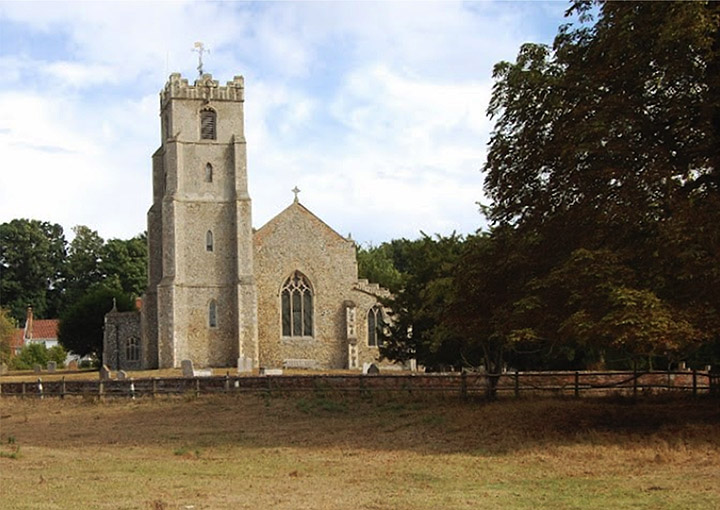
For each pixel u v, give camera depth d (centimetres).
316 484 1938
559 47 2969
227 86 7438
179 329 7094
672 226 2386
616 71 2672
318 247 7450
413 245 4688
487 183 3089
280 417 3472
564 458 2234
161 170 7681
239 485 1927
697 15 2372
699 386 3472
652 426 2670
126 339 7656
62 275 13462
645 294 2302
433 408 3394
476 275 3030
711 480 1848
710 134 2589
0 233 13000
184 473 2127
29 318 12194
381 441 2752
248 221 7231
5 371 8106
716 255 2347
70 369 9525
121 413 3847
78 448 2772
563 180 2830
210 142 7375
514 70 3012
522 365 4888
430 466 2198
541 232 2853
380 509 1620
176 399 4125
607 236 2652
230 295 7256
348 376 3975
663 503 1634
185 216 7244
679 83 2656
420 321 4603
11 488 1883
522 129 3012
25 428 3497
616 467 2077
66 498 1750
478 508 1620
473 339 3488
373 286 7494
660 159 2588
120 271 12656
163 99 7638
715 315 2341
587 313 2402
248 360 6719
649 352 2456
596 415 2903
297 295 7400
